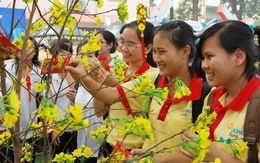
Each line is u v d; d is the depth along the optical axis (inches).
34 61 111.7
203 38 64.7
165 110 76.2
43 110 45.8
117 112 86.1
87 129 125.7
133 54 98.7
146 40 99.0
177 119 74.7
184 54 75.8
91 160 126.5
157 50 76.1
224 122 65.4
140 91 61.3
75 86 138.3
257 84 63.4
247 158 60.6
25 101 119.0
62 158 64.2
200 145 50.8
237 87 64.6
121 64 78.9
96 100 89.6
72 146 140.3
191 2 1048.8
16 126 56.7
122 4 59.0
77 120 48.6
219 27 63.4
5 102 44.0
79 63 67.2
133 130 53.1
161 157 73.2
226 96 67.8
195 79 76.1
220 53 62.9
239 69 63.9
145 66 95.4
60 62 64.3
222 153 59.9
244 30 63.5
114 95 79.3
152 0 831.1
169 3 349.4
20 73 56.4
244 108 63.2
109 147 94.7
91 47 65.5
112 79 80.1
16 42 63.0
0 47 50.1
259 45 75.9
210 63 63.6
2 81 54.4
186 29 75.9
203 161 61.9
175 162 72.3
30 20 57.0
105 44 144.8
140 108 81.4
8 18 111.6
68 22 60.6
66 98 136.3
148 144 78.7
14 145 56.6
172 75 76.5
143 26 80.3
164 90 57.9
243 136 61.2
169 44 74.8
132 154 62.7
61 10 59.6
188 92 55.8
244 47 63.0
